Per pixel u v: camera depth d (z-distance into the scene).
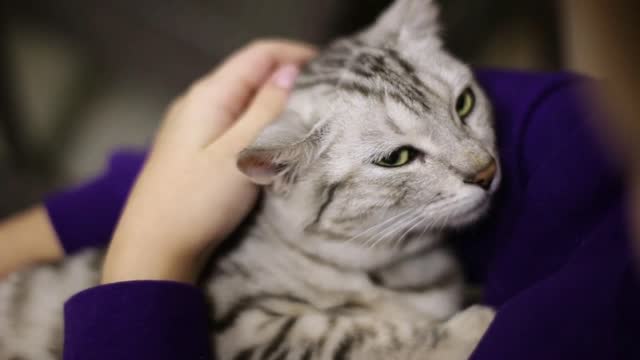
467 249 0.44
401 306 0.41
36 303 0.42
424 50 0.41
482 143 0.39
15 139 0.89
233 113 0.40
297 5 0.97
